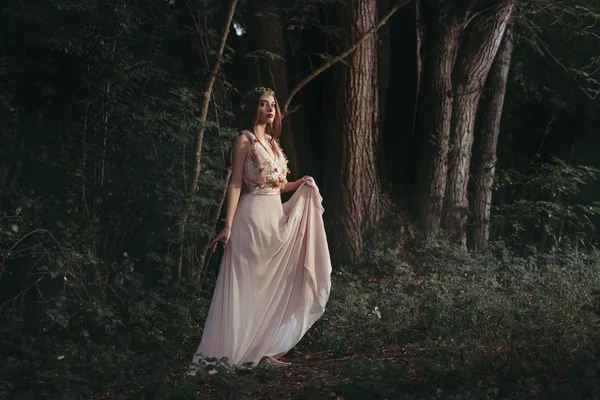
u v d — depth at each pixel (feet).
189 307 22.48
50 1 23.62
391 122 38.22
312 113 34.96
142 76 27.48
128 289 22.85
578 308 21.44
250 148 17.76
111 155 26.05
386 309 22.65
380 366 15.24
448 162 36.76
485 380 13.57
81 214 23.54
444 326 20.30
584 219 43.57
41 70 24.12
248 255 17.48
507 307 21.39
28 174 24.56
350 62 32.94
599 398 12.03
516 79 44.04
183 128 25.93
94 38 23.93
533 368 14.29
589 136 44.68
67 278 21.86
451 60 36.60
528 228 43.60
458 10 36.22
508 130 45.85
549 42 42.55
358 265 32.71
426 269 32.09
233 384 13.97
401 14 37.63
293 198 18.57
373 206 34.14
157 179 26.25
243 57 32.78
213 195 27.12
